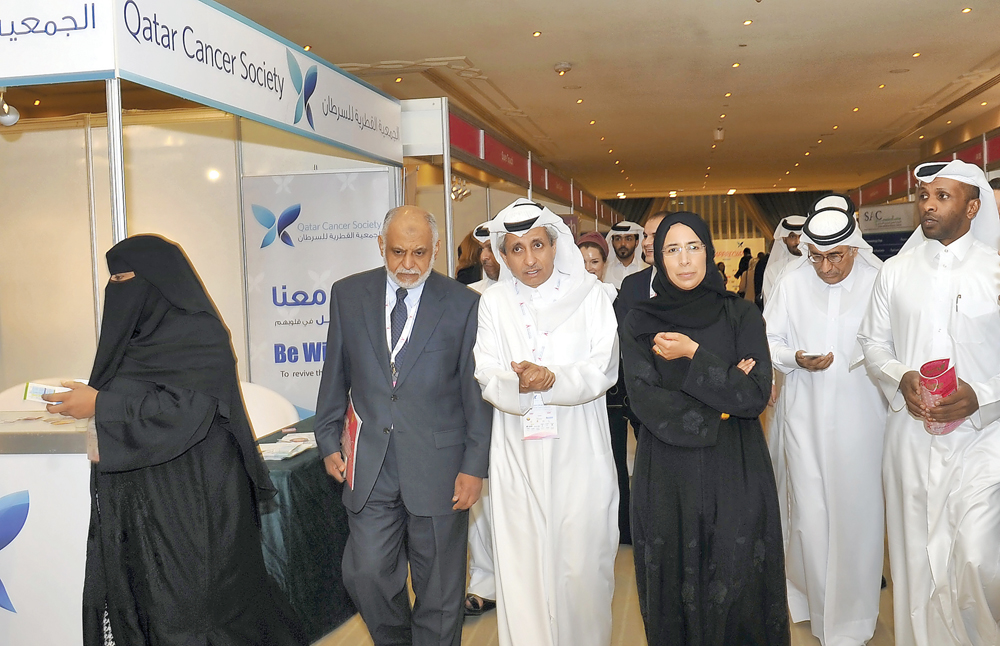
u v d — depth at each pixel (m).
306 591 3.29
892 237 10.50
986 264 2.68
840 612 3.16
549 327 2.65
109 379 2.40
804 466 3.25
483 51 9.45
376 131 4.80
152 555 2.36
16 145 5.42
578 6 7.98
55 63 2.43
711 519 2.38
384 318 2.68
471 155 6.28
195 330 2.43
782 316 3.37
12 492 2.64
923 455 2.72
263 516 3.09
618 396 4.38
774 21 8.66
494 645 3.22
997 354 2.67
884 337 2.91
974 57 10.27
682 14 8.34
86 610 2.37
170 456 2.32
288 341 5.25
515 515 2.64
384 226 2.67
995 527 2.61
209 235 5.32
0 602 2.67
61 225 5.46
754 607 2.37
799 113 13.61
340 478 2.72
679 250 2.39
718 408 2.30
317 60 3.95
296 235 5.21
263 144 5.28
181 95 2.76
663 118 13.78
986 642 2.62
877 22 8.77
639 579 2.50
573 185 13.22
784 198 25.89
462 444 2.68
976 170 2.66
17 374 5.62
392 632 2.70
